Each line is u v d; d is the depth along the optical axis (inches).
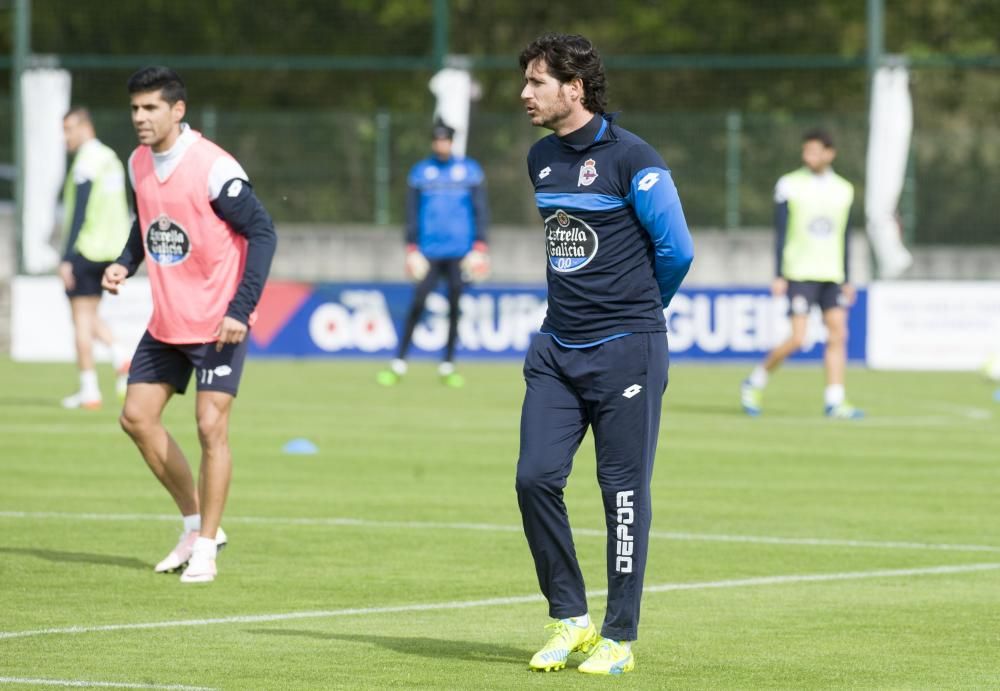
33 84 3203.7
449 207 2647.6
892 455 1849.2
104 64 3206.2
